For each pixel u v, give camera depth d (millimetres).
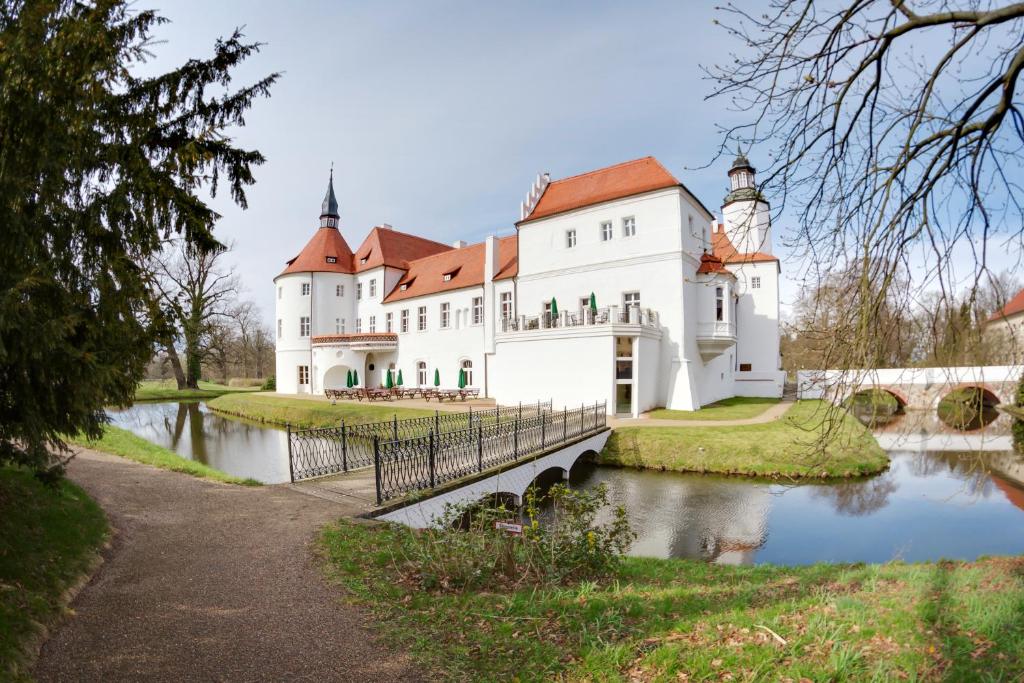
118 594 5207
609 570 6398
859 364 4922
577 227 26891
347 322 41906
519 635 4398
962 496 13766
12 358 4191
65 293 4543
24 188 4309
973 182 4797
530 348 24969
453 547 6227
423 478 10070
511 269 30422
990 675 3357
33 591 4660
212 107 6035
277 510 8242
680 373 23875
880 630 4141
